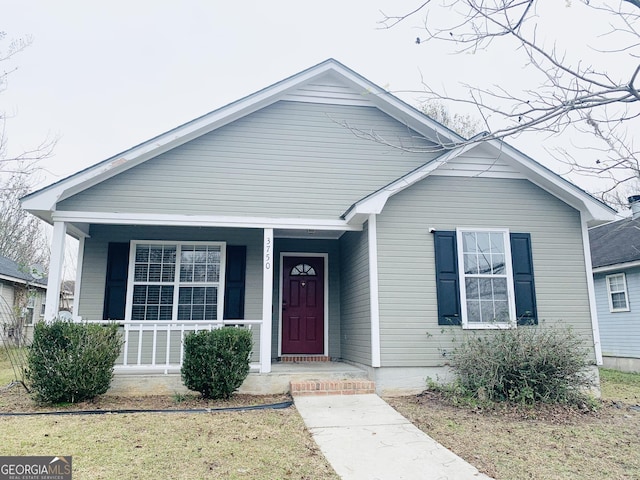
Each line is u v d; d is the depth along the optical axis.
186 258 9.54
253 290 9.70
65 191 7.80
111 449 4.61
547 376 6.99
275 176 8.77
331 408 6.63
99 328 6.91
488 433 5.62
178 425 5.51
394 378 7.74
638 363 13.09
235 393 7.52
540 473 4.38
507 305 8.27
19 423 5.48
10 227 23.12
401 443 5.18
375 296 7.98
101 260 9.27
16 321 11.82
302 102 9.18
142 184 8.29
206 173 8.54
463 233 8.44
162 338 9.11
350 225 8.66
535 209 8.67
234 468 4.24
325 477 4.17
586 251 8.63
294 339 10.21
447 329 8.01
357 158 9.12
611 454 4.94
